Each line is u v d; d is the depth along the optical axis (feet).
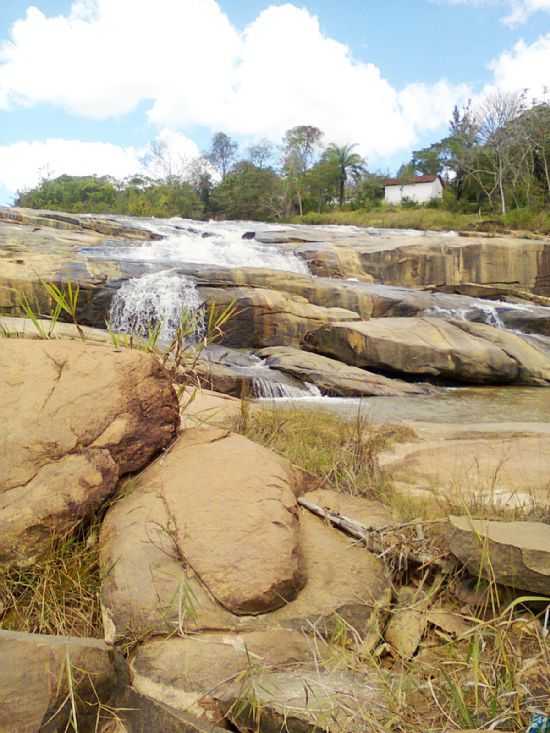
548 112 152.05
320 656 7.88
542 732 6.76
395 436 19.85
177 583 8.68
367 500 12.32
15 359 10.62
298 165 217.36
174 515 9.61
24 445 9.71
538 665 7.80
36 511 9.24
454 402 35.22
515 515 12.06
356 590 9.20
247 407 18.22
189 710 7.09
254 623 8.30
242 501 9.80
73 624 8.72
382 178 226.17
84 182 226.58
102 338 29.04
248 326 44.24
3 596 8.79
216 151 258.57
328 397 35.47
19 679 7.11
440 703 7.27
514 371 42.27
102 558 9.29
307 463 14.29
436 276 65.87
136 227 73.92
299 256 63.46
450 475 15.84
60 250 50.47
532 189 146.41
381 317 50.21
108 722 7.41
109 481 10.12
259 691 7.12
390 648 8.64
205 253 61.00
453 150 176.96
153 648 7.84
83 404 10.43
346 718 6.72
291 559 9.04
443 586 9.95
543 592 8.66
